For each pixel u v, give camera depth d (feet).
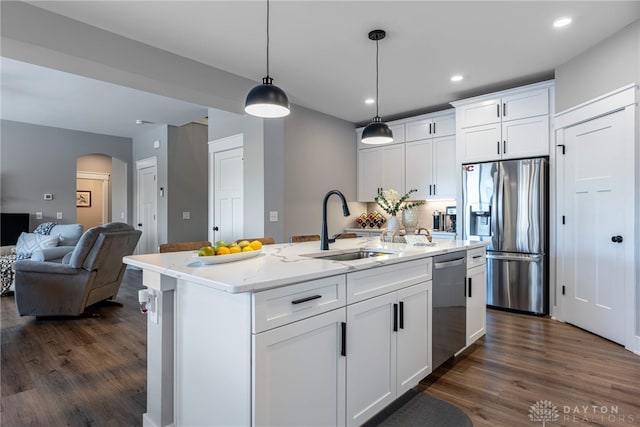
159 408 5.63
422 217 16.84
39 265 11.46
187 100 11.75
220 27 8.88
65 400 6.83
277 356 4.45
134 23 8.66
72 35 8.41
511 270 12.52
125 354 8.98
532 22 8.73
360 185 18.12
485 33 9.26
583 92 10.41
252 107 7.68
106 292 13.19
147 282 5.84
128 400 6.84
